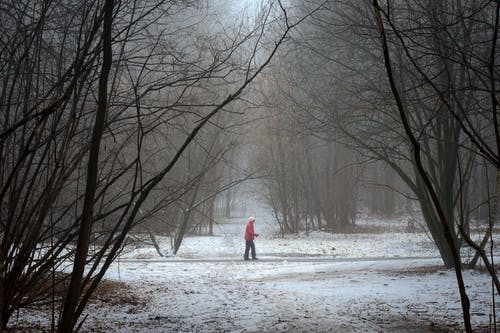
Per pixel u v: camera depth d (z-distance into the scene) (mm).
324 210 39344
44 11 5223
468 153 14875
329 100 15102
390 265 16969
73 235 5242
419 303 10039
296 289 12500
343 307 9938
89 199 3299
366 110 14258
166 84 5379
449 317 8594
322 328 8141
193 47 7051
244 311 9766
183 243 29688
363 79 14695
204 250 25922
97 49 4590
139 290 12273
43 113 4195
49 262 5336
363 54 14492
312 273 16094
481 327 7555
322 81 15344
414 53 11773
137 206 3883
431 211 15570
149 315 9312
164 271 16906
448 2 11570
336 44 14227
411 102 13359
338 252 24938
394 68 12969
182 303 10680
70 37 5938
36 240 5359
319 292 11914
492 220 3031
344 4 13398
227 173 27328
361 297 11000
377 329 7949
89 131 5504
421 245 27297
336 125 15461
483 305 9453
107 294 11156
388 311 9383
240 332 7934
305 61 15070
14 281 5277
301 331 7980
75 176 6652
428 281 12938
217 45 7000
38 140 4898
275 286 13164
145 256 22641
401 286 12344
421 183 15633
